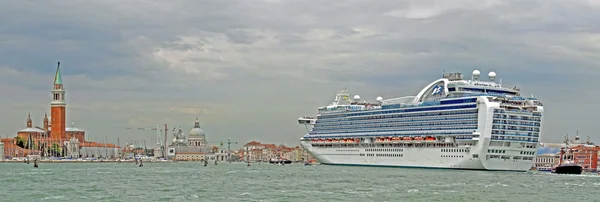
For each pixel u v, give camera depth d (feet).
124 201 383.65
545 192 456.45
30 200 385.70
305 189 475.72
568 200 404.57
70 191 456.86
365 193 439.22
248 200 390.83
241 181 593.01
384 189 471.62
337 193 440.04
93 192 448.65
